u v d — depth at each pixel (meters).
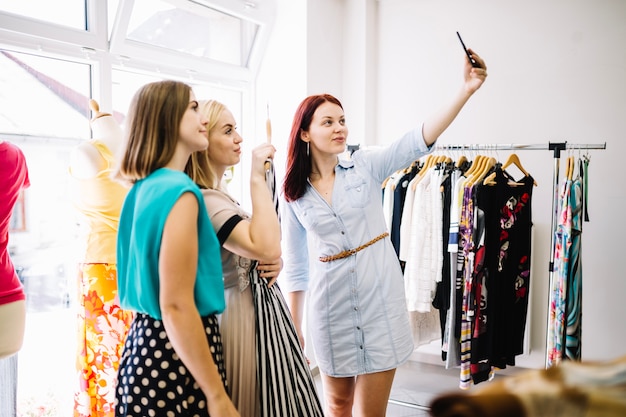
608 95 3.02
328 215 1.78
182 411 1.07
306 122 1.78
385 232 1.83
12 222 2.10
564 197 2.34
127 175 1.15
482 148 2.55
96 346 1.93
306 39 3.21
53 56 2.17
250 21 3.22
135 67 2.58
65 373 2.33
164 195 1.04
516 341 2.53
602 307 3.08
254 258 1.21
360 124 3.66
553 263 2.39
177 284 1.02
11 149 1.59
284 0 3.27
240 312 1.28
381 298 1.75
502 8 3.28
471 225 2.33
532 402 0.29
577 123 3.11
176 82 1.17
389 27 3.67
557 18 3.12
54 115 2.24
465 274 2.35
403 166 1.81
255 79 3.44
